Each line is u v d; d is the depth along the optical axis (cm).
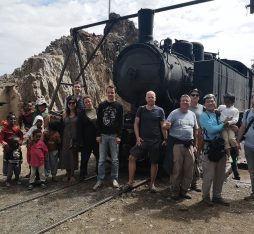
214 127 638
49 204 658
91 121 816
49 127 829
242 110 1399
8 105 2225
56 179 848
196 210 630
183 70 983
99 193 728
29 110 898
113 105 764
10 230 535
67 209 629
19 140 805
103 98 3784
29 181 784
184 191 696
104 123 760
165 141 727
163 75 884
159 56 901
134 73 927
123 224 559
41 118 792
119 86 986
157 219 582
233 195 725
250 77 1535
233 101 750
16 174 807
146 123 730
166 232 530
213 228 547
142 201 679
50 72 3062
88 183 812
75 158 822
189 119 687
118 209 631
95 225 555
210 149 640
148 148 730
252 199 688
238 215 607
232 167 859
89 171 950
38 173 814
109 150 845
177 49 1160
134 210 626
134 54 950
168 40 963
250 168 697
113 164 776
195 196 714
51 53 3578
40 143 781
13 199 689
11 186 789
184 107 684
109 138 767
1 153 1256
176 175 681
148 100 729
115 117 761
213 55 1405
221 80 1068
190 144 682
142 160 937
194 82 1001
